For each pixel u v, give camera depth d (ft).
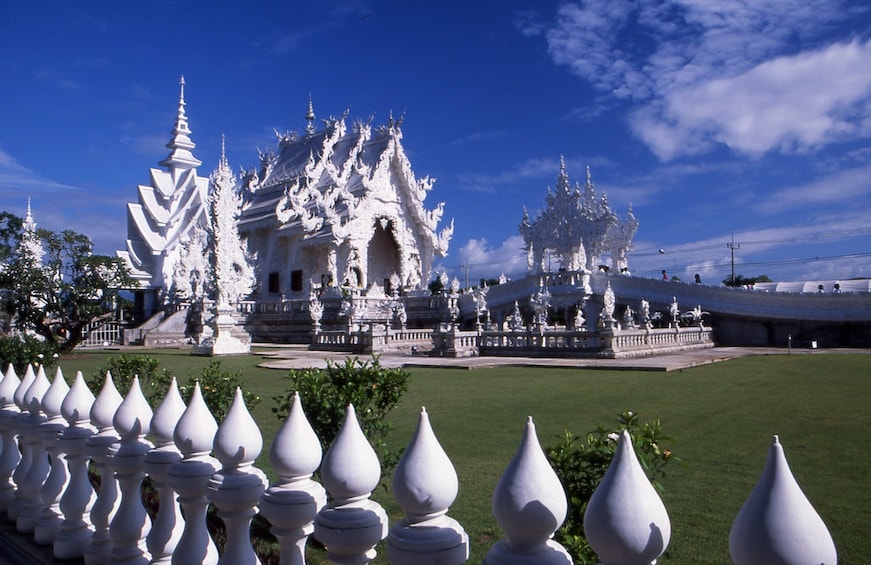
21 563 18.06
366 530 11.16
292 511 11.92
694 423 37.42
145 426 15.98
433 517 10.45
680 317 133.80
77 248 105.60
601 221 148.97
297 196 177.58
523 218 159.22
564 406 44.62
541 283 148.05
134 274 203.82
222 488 12.94
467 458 29.71
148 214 220.23
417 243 196.85
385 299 161.89
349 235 176.35
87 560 16.90
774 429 35.50
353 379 22.57
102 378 37.45
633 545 8.43
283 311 161.38
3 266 104.42
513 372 71.72
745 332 130.52
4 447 21.67
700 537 19.62
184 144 231.71
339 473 11.17
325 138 199.00
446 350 97.35
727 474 26.30
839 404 44.42
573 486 14.05
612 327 87.86
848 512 21.50
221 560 13.39
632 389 53.88
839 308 121.39
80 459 17.89
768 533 7.63
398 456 23.15
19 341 51.83
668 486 24.72
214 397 27.68
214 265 137.90
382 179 186.29
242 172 224.12
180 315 157.79
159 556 15.24
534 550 9.46
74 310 105.29
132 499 16.05
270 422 39.58
